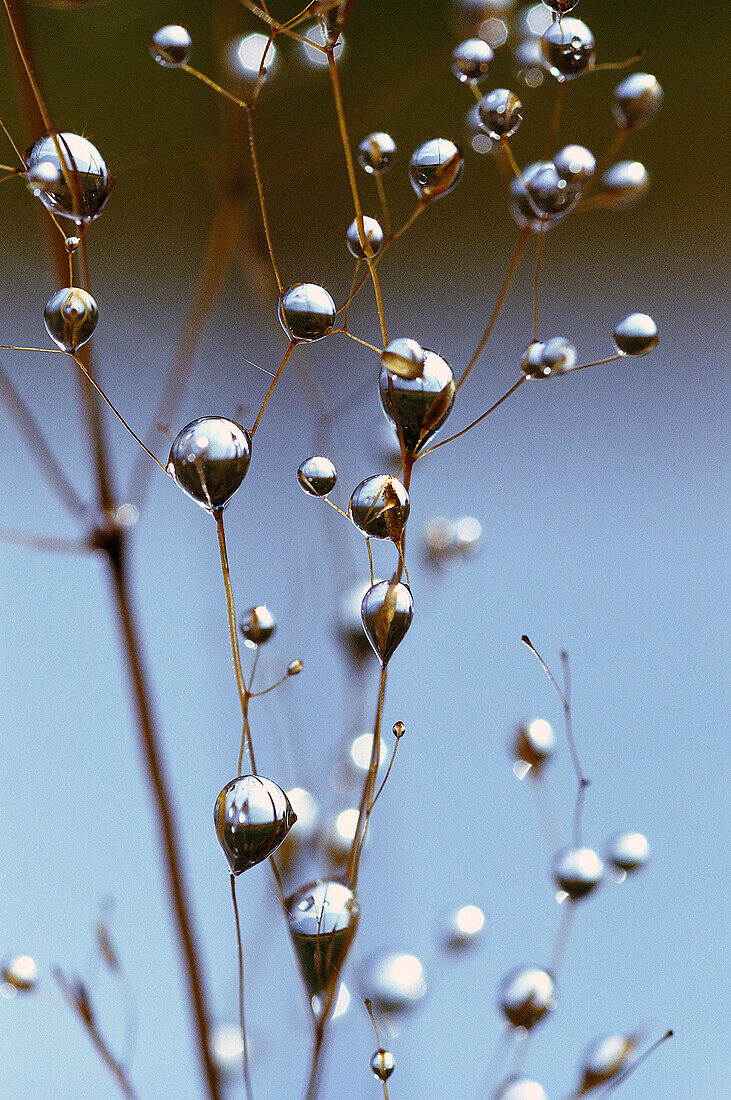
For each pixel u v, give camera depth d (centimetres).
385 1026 25
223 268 28
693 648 56
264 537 34
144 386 56
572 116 77
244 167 28
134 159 28
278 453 33
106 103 41
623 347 24
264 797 23
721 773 50
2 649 57
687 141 80
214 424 23
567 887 25
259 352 32
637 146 80
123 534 27
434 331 72
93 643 58
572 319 75
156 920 43
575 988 41
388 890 28
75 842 47
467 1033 38
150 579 58
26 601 61
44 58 40
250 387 32
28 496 63
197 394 33
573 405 73
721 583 61
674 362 75
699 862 46
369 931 27
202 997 26
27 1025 40
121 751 51
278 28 24
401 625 23
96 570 63
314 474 24
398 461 27
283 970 28
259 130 39
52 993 38
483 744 49
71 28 40
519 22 26
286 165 28
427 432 23
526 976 25
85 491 62
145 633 55
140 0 40
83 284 24
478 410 72
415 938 37
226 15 27
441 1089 35
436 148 24
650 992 41
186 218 43
